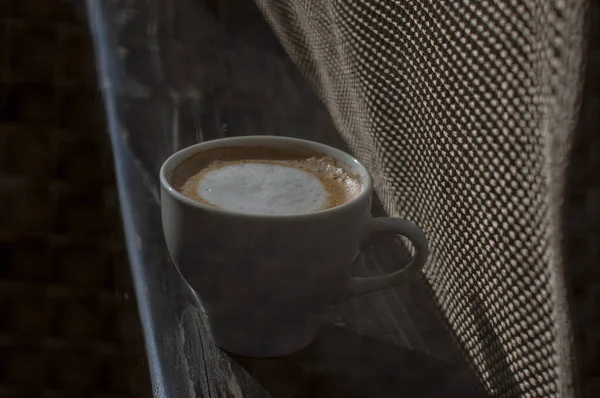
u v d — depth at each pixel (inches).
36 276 59.5
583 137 14.7
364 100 21.0
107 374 58.5
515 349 16.7
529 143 15.5
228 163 20.4
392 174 20.0
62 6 55.9
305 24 26.3
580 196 15.6
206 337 19.5
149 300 20.3
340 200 19.2
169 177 19.3
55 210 57.6
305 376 18.6
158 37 30.5
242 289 18.3
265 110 26.1
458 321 18.5
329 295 18.8
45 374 59.8
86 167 57.1
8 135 56.9
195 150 20.3
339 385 18.4
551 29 14.1
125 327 29.2
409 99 19.0
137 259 21.5
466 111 16.8
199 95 27.4
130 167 24.7
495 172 16.3
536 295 16.1
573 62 13.9
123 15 32.4
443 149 17.8
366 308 20.1
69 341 58.5
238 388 18.5
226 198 18.9
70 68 56.9
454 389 17.9
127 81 28.1
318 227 17.8
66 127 57.1
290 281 18.1
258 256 17.9
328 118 24.9
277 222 17.6
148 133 25.9
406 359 18.7
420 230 18.8
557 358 15.8
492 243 16.8
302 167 20.3
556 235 15.1
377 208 21.2
